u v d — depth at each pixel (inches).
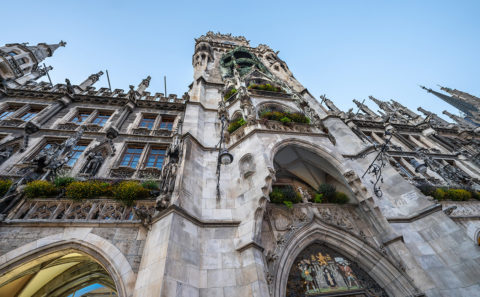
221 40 1637.6
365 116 978.7
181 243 251.4
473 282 303.7
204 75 867.4
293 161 499.2
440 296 281.3
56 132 562.9
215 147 445.7
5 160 465.1
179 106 741.9
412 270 311.3
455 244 345.4
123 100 724.0
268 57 1338.6
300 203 395.9
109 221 300.0
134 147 569.0
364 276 338.6
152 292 201.6
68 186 338.3
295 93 797.9
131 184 358.6
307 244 343.3
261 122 470.3
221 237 290.2
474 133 1037.2
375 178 474.3
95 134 576.1
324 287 310.8
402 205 424.5
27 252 257.1
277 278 274.2
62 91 746.2
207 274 247.9
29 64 1104.8
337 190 469.7
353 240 355.3
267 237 329.7
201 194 350.3
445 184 604.1
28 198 325.7
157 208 293.0
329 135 530.6
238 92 612.4
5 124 569.6
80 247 273.1
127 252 271.3
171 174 339.6
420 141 922.1
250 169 382.3
